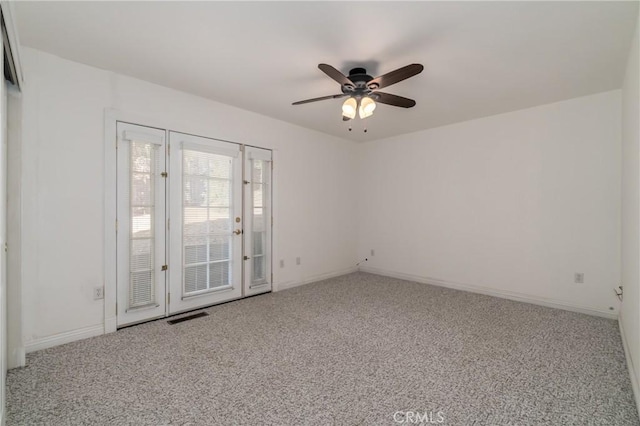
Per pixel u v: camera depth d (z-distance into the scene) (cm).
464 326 287
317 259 472
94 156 264
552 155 344
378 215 516
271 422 160
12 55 166
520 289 368
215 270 351
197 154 332
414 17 191
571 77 276
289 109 370
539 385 192
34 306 235
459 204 420
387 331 275
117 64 259
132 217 287
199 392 184
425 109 363
